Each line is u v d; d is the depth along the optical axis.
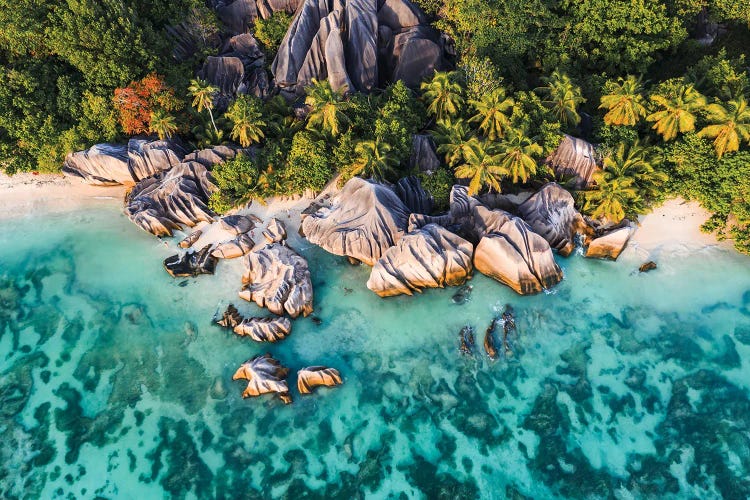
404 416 29.94
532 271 34.34
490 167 35.09
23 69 41.59
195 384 31.77
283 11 50.09
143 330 34.53
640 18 42.94
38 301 36.53
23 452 29.08
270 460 28.47
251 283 36.12
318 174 38.31
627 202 36.31
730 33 50.12
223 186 38.56
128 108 39.47
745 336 32.59
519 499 26.62
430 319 34.19
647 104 38.31
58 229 41.09
